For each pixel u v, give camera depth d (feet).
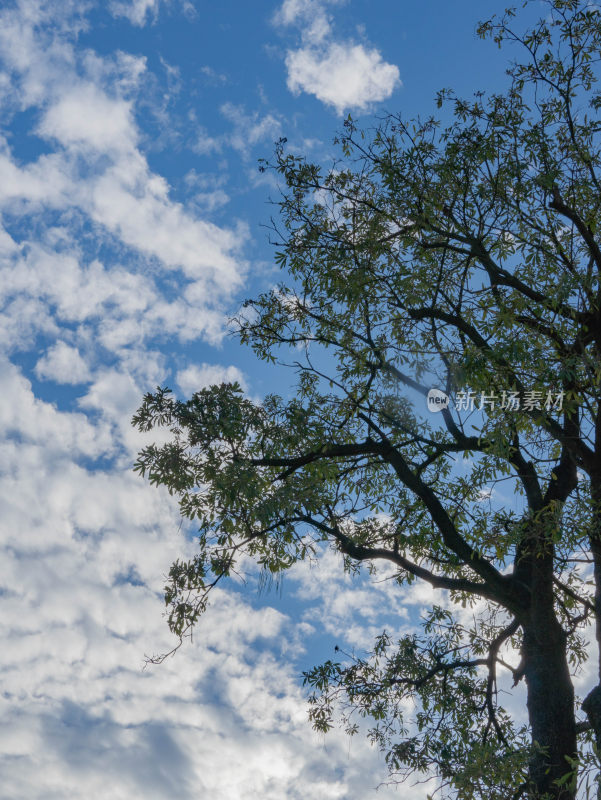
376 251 35.99
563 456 35.06
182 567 34.30
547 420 30.04
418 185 35.35
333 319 39.86
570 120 37.17
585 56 36.11
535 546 32.14
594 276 30.83
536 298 33.42
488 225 35.19
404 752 38.91
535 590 33.24
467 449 35.04
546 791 30.45
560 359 28.81
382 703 41.86
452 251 37.27
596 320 31.55
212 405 33.63
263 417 34.04
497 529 30.63
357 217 37.47
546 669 32.71
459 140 34.81
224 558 34.35
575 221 34.88
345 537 38.73
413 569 37.55
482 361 29.86
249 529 34.60
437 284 35.35
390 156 35.86
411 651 41.88
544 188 35.01
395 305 36.22
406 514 41.65
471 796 29.22
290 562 36.60
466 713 40.96
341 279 36.19
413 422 37.86
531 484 34.37
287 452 36.55
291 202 37.91
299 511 34.96
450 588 36.60
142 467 33.50
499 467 29.53
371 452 36.06
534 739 32.07
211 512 34.14
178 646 33.24
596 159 37.37
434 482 40.06
